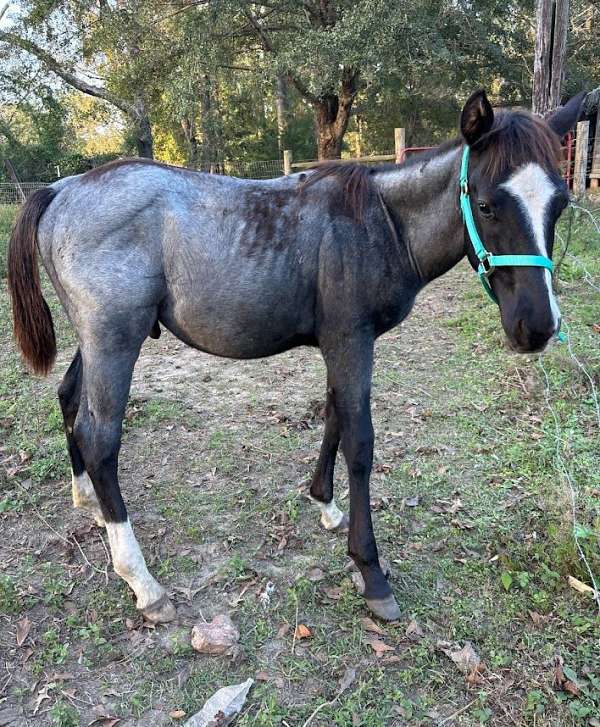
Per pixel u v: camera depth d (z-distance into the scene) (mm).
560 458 3375
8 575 2727
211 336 2543
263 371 5035
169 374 5027
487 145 2102
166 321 2586
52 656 2295
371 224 2412
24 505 3281
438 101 21969
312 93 17062
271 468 3598
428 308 6438
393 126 23609
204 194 2457
